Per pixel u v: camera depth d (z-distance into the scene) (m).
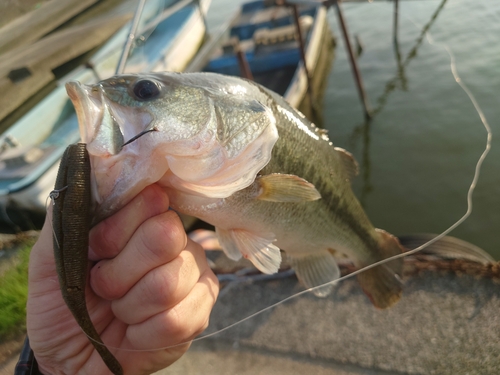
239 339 0.33
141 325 0.17
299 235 0.24
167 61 1.17
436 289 0.32
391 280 0.32
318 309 0.33
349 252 0.30
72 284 0.14
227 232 0.22
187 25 1.32
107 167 0.16
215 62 1.16
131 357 0.19
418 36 0.88
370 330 0.31
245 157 0.18
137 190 0.16
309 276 0.27
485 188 0.61
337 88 1.01
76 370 0.19
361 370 0.29
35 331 0.18
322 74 1.08
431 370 0.28
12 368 0.34
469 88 0.72
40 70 1.27
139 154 0.16
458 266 0.33
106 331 0.19
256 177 0.20
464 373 0.28
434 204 0.63
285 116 0.22
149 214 0.16
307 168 0.23
